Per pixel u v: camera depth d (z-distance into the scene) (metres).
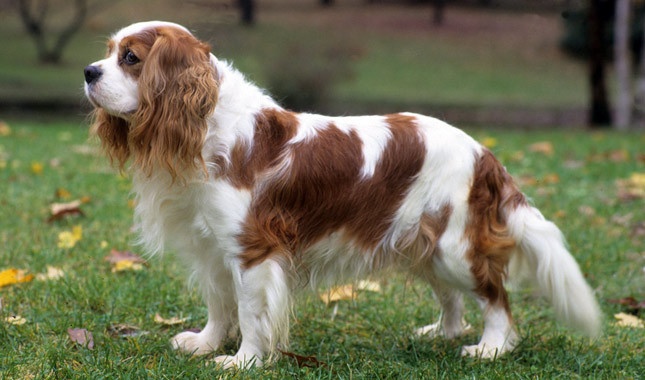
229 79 4.12
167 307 5.22
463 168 4.27
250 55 22.08
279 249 4.07
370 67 26.55
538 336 4.84
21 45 27.75
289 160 4.08
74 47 27.72
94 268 5.89
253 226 4.03
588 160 10.95
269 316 4.09
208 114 3.92
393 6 34.62
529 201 4.98
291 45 20.89
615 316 5.30
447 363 4.34
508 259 4.46
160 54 3.95
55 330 4.65
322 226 4.20
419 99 22.31
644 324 5.19
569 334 5.00
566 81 26.58
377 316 5.26
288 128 4.16
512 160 10.88
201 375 3.98
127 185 8.60
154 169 4.08
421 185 4.24
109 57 4.07
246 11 27.12
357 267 4.34
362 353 4.56
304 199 4.12
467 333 4.98
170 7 26.22
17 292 5.25
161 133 3.94
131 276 5.72
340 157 4.17
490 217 4.38
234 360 4.21
